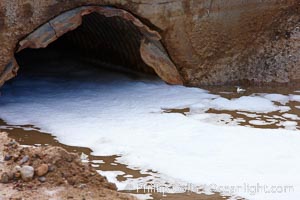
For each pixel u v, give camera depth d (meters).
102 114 9.16
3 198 6.03
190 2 10.38
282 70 10.85
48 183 6.32
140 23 10.25
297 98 10.01
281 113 9.24
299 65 10.88
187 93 10.22
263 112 9.27
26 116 9.12
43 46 9.74
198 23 10.51
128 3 10.08
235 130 8.28
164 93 10.21
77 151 7.72
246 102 9.71
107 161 7.38
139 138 8.05
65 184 6.33
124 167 7.20
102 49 11.93
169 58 10.65
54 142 8.07
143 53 10.54
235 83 10.88
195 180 6.80
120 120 8.85
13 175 6.37
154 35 10.42
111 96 10.06
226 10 10.59
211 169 7.07
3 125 8.77
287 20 11.11
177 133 8.20
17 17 9.48
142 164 7.26
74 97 10.05
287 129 8.45
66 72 11.66
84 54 12.55
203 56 10.70
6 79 9.64
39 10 9.59
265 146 7.70
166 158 7.40
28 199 6.02
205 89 10.56
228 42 10.76
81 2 9.83
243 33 10.80
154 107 9.47
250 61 10.93
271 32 11.04
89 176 6.47
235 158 7.36
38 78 11.26
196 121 8.72
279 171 6.99
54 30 9.76
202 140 7.92
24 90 10.47
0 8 9.35
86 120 8.89
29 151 6.65
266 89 10.57
